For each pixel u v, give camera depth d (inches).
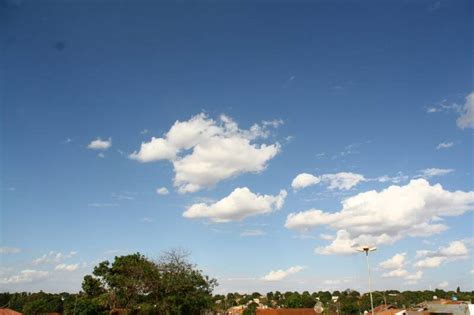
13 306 4530.0
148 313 2316.7
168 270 2428.6
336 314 4827.8
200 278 2519.7
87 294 3093.0
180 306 2319.1
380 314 3179.1
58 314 3772.1
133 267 2437.3
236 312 5974.4
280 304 6781.5
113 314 2514.8
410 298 5674.2
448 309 2418.8
